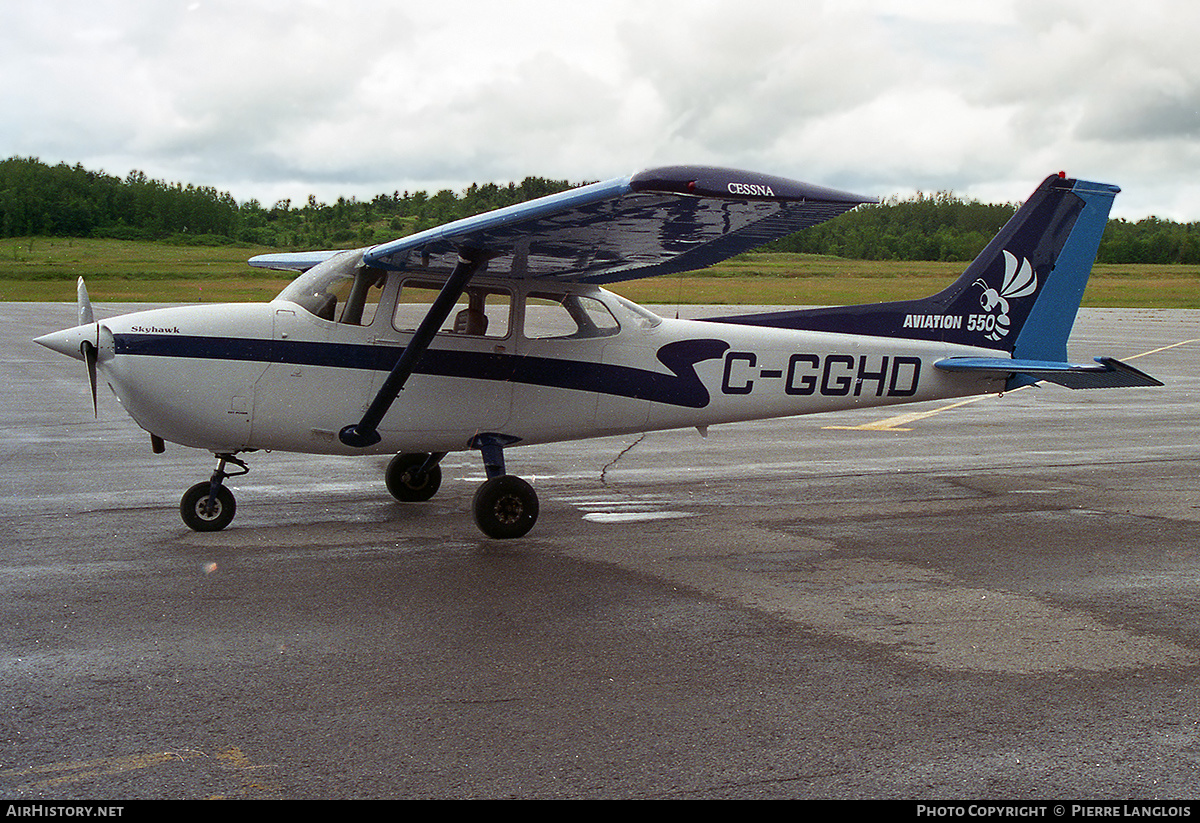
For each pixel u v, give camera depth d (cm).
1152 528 676
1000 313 816
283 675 389
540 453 994
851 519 701
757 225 529
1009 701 370
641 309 720
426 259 623
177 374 604
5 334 2347
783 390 754
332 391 634
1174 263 10888
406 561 572
